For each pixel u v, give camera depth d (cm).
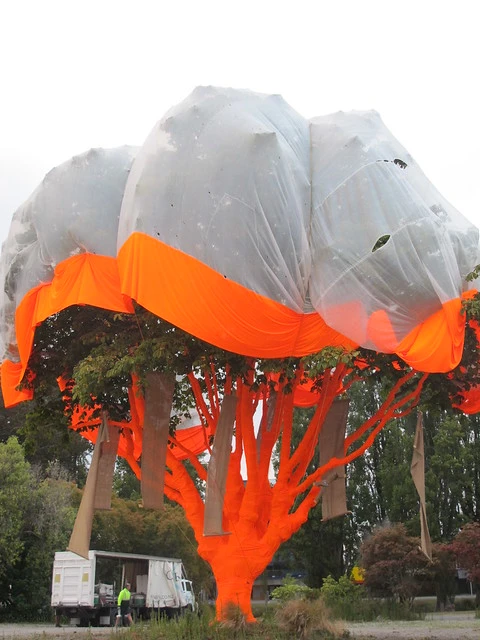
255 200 1326
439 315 1380
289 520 1605
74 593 3012
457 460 4281
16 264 1606
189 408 2159
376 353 1609
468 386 1647
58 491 3562
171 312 1321
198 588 4319
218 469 1525
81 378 1452
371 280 1359
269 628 1416
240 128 1365
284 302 1351
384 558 3434
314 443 1689
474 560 3400
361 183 1416
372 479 4591
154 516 4475
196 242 1319
